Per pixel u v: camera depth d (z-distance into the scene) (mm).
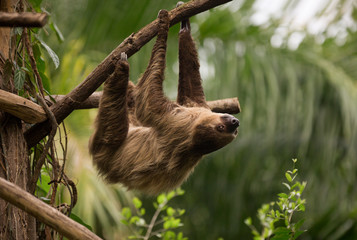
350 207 16969
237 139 18266
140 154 9422
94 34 14844
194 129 9242
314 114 17578
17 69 6871
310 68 17656
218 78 16953
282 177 18453
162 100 9258
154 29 8031
